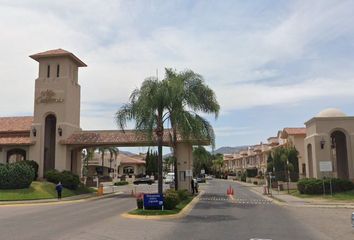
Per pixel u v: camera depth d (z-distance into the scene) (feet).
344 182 114.21
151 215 64.64
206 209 79.92
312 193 115.34
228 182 272.51
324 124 122.01
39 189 114.21
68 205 93.35
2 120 157.38
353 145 119.75
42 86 141.90
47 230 50.47
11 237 44.88
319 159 120.57
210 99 98.27
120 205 92.12
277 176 166.71
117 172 298.97
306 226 55.83
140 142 106.01
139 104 84.17
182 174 127.34
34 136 139.44
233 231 49.93
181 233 47.91
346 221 62.03
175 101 84.28
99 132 140.05
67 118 139.64
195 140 91.40
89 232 48.60
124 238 44.19
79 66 153.17
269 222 59.82
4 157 141.08
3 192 106.63
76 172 146.20
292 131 182.09
